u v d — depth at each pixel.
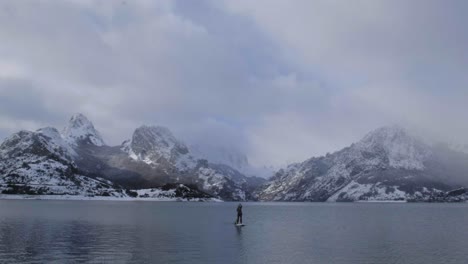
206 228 106.38
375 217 176.50
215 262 53.41
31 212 171.00
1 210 187.50
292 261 54.88
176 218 154.50
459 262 54.28
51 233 85.00
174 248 65.31
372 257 58.28
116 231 92.06
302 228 110.50
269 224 126.12
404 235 90.19
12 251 59.72
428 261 55.06
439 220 151.88
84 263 50.97
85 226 103.88
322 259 56.50
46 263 50.53
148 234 86.81
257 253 61.38
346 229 107.25
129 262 52.28
